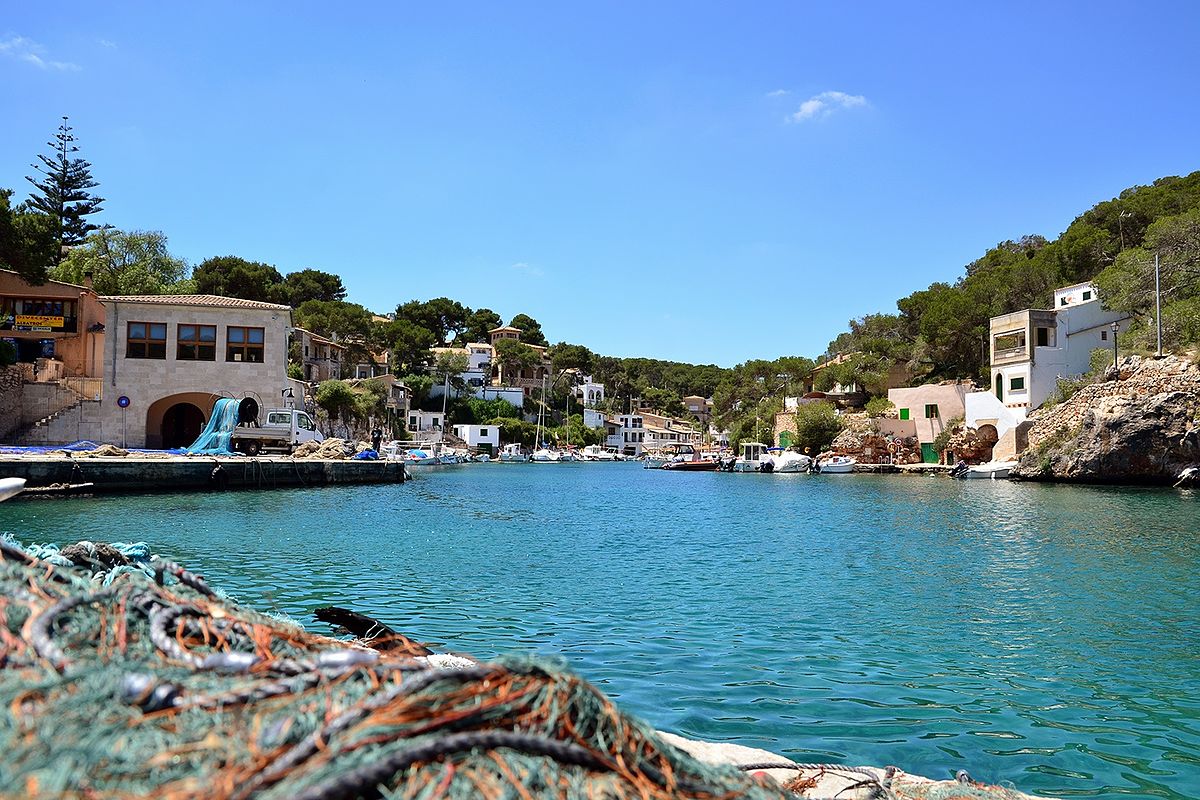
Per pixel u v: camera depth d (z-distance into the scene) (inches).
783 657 379.6
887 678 347.9
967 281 3764.8
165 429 1927.9
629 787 106.1
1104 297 2448.3
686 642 406.6
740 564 686.5
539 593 533.6
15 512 938.1
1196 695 327.6
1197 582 596.7
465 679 117.6
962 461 2561.5
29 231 1668.3
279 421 1761.8
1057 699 321.1
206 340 1803.6
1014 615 478.9
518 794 95.0
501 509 1277.1
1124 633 434.3
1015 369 2495.1
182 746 93.4
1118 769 253.8
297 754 92.7
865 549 798.5
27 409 1691.7
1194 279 2226.9
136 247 2847.0
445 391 4517.7
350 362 4015.8
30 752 87.4
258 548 714.2
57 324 1809.8
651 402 7116.1
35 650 114.5
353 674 120.6
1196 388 1829.5
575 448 5251.0
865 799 202.7
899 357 3422.7
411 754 94.0
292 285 4589.1
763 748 265.4
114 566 249.9
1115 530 957.2
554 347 6624.0
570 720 115.7
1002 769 252.8
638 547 803.4
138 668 113.1
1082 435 1972.2
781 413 3631.9
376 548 740.7
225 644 136.1
